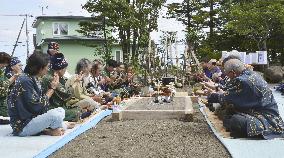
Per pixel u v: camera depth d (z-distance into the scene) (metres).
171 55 11.99
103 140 3.36
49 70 4.06
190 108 4.74
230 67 3.46
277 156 2.75
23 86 3.40
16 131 3.44
